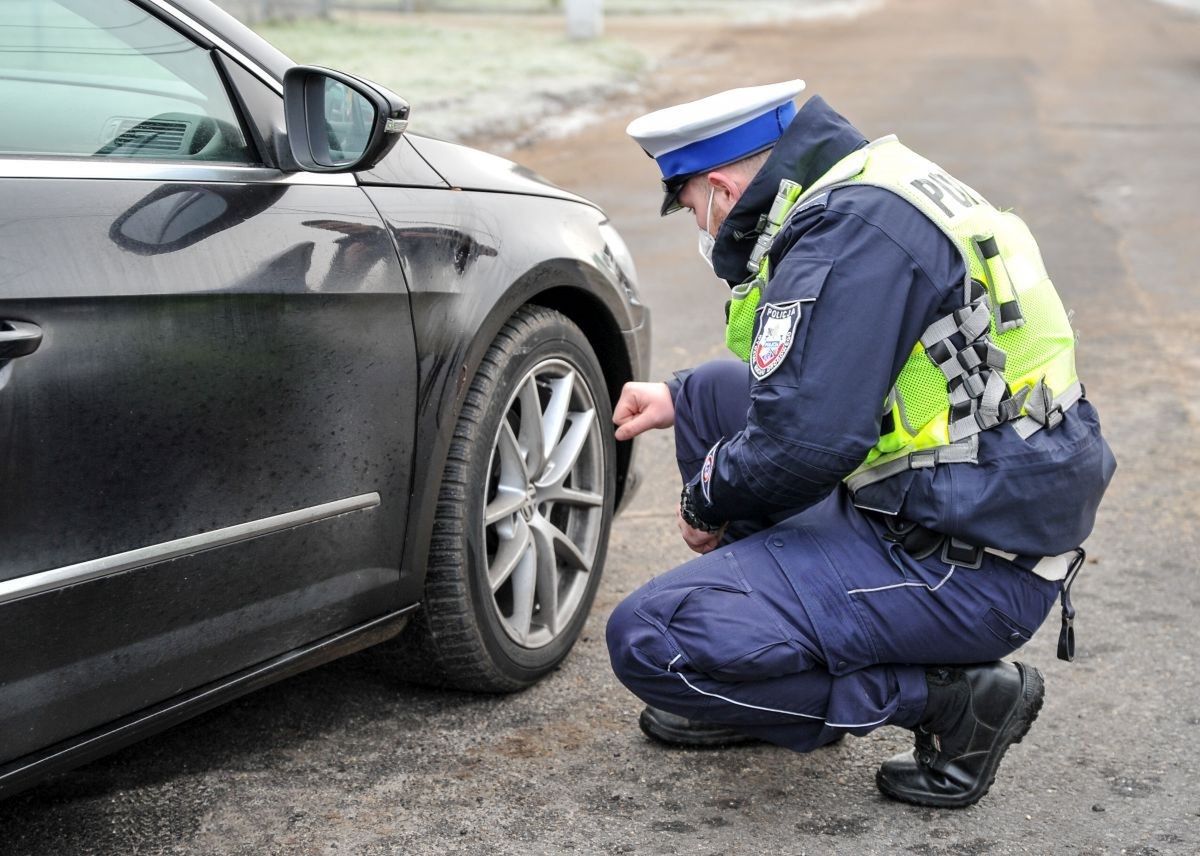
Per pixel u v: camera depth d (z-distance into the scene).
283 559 2.27
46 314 1.85
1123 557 3.75
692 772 2.61
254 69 2.33
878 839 2.38
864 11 33.09
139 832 2.36
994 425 2.23
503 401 2.73
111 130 2.07
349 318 2.33
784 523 2.46
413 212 2.53
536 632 2.96
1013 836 2.39
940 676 2.41
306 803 2.47
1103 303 6.67
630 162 10.91
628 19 26.88
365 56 15.48
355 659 2.85
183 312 2.03
